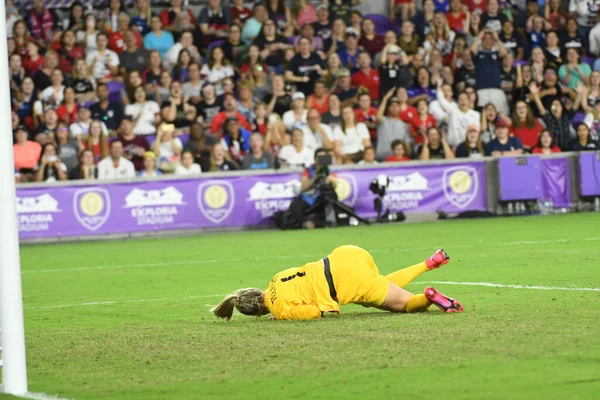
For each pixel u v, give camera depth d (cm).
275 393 1566
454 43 7019
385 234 5231
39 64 6494
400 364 1733
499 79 6925
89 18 6769
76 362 1950
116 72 6706
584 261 3469
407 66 6838
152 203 5891
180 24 7012
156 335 2252
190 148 6288
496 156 6341
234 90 6762
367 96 6581
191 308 2756
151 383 1694
